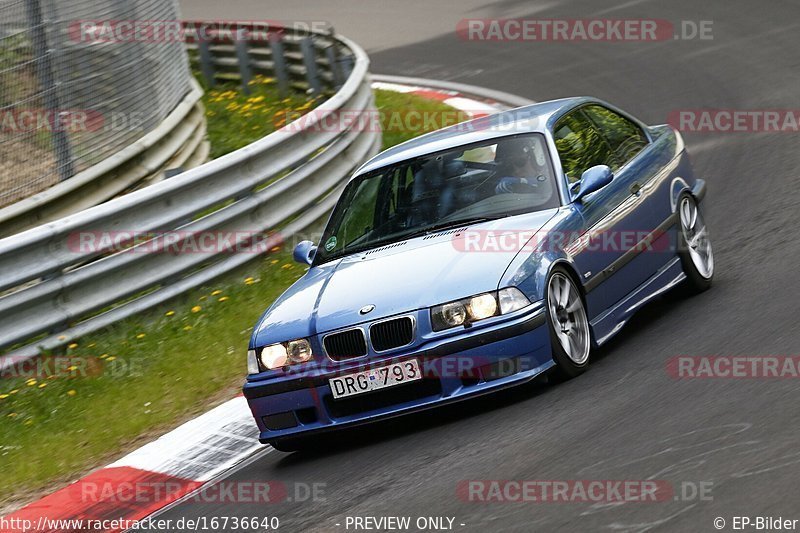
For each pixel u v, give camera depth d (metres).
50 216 37.00
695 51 64.62
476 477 18.23
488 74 66.75
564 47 71.19
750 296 26.17
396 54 76.50
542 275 22.14
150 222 32.91
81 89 39.22
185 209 33.88
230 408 26.20
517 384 21.55
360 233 25.36
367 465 20.62
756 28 68.06
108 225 31.86
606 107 28.44
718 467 16.31
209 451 24.03
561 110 26.70
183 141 46.38
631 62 64.50
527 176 24.75
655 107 54.12
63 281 30.62
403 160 26.19
